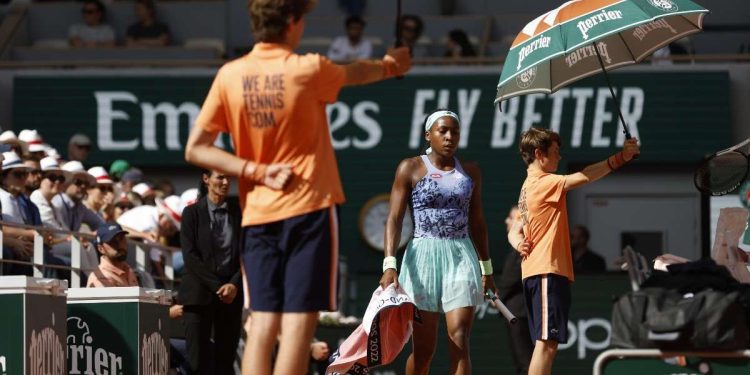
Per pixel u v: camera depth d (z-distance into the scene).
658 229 62.16
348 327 46.22
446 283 25.55
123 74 62.38
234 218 32.09
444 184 25.73
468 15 69.31
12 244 32.34
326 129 17.48
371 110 61.75
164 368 27.09
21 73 62.53
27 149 39.53
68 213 39.25
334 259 17.27
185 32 67.06
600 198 62.53
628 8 24.81
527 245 27.02
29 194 37.28
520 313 39.66
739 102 60.97
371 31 66.94
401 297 24.66
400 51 17.95
